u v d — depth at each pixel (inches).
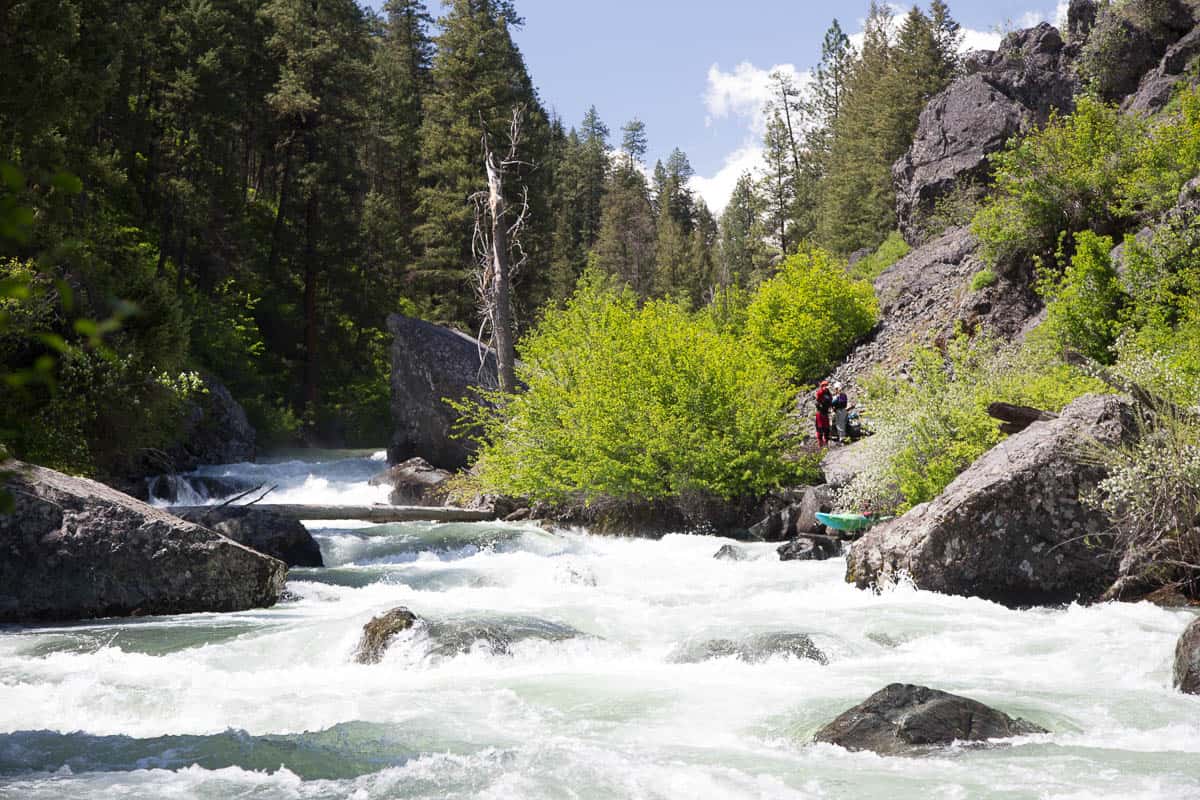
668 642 395.5
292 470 1208.8
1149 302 761.6
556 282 2778.1
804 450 900.0
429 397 1168.2
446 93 2169.0
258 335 1862.7
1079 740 257.3
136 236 1592.0
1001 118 1503.4
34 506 485.1
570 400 873.5
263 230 2062.0
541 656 370.3
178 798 221.5
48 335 65.5
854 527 682.8
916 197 1567.4
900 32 2480.3
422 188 2208.4
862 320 1283.2
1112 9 1445.6
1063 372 701.3
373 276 2175.2
